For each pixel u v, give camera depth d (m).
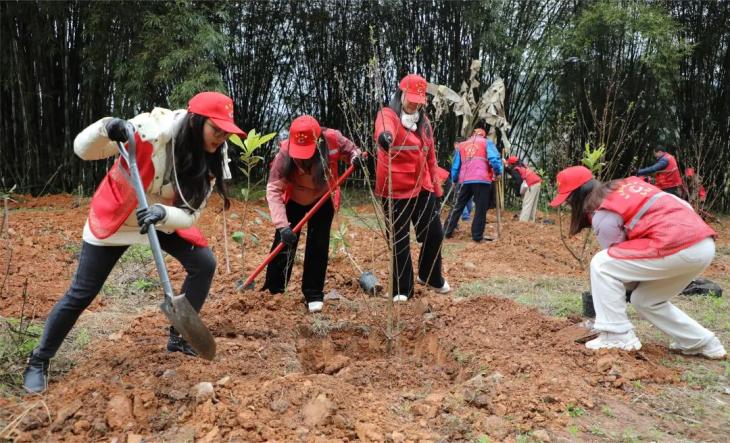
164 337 4.10
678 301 5.57
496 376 3.55
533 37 12.84
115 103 10.77
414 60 12.74
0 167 10.88
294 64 13.08
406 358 4.28
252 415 2.96
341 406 3.10
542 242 8.70
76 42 10.91
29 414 2.94
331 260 6.71
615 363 3.80
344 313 4.95
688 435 3.09
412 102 4.86
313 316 4.82
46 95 10.91
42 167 11.20
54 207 9.67
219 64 12.39
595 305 4.08
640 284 4.09
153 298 5.27
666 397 3.50
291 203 4.91
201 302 3.64
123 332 4.23
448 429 2.99
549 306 5.37
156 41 10.21
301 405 3.09
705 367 3.96
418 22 12.56
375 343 4.57
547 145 13.22
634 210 3.94
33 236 7.17
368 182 4.23
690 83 13.49
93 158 3.22
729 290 6.23
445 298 5.43
